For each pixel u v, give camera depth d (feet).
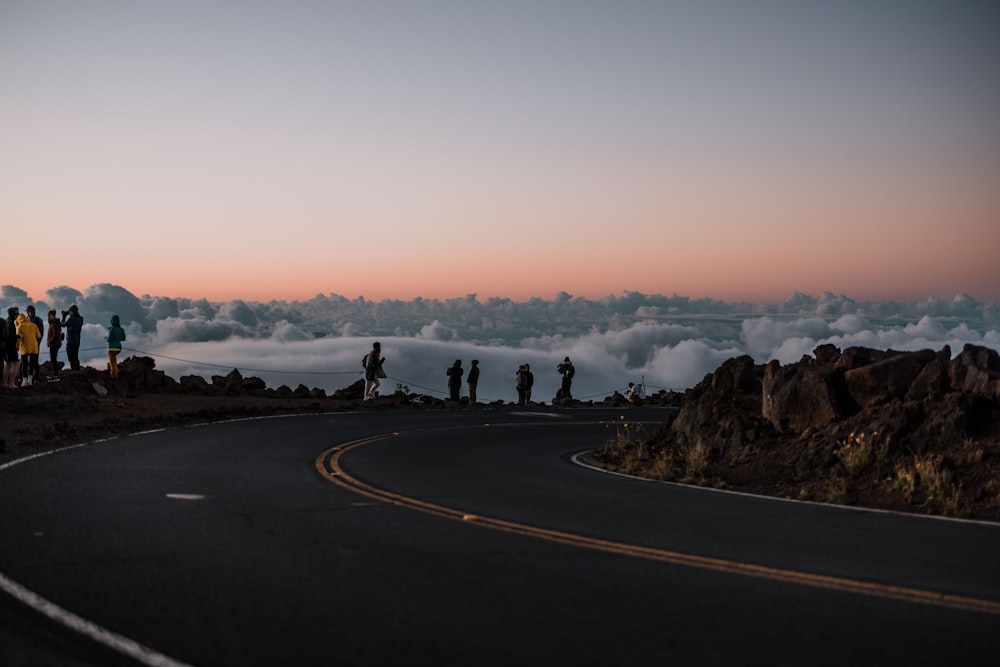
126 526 30.14
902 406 50.08
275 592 22.45
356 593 22.56
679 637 19.40
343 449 60.13
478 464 55.57
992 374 49.80
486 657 17.99
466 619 20.49
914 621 20.74
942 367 52.01
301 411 95.35
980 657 18.30
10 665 16.53
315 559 26.21
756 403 60.59
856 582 24.39
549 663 17.71
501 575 24.75
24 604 20.58
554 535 30.81
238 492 38.99
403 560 26.37
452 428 83.71
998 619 20.99
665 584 23.97
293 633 19.25
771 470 51.11
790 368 57.47
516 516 34.83
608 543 29.53
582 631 19.74
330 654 17.98
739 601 22.31
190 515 32.71
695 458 54.24
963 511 38.24
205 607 20.97
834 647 18.84
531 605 21.74
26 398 72.38
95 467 44.91
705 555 27.84
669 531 32.17
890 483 45.32
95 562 24.91
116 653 17.60
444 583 23.73
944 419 47.88
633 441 71.36
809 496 45.01
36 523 30.07
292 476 45.01
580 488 44.86
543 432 84.64
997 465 43.86
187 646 18.19
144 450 53.52
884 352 56.90
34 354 83.71
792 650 18.62
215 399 100.99
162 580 23.25
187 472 44.73
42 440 55.67
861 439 49.21
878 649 18.74
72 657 17.28
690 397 64.64
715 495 43.55
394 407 110.73
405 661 17.69
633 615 21.02
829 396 53.83
